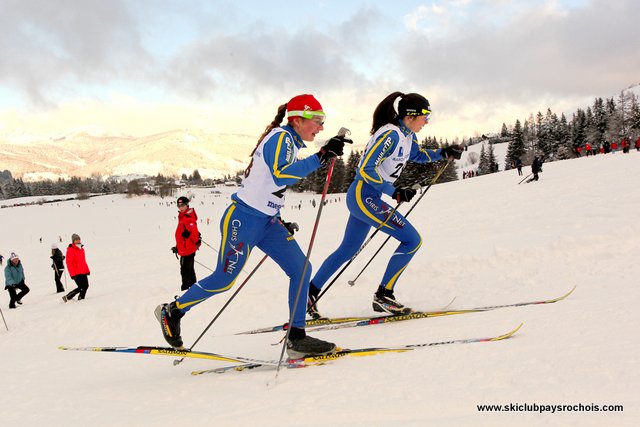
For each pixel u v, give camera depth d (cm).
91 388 285
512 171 3170
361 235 398
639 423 155
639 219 671
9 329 573
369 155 359
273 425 190
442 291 457
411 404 193
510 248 546
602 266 451
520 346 250
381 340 312
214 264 1227
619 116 7044
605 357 216
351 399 207
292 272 299
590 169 2078
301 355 287
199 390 251
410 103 362
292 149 274
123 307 569
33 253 2623
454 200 1830
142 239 2756
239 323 470
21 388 308
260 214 286
